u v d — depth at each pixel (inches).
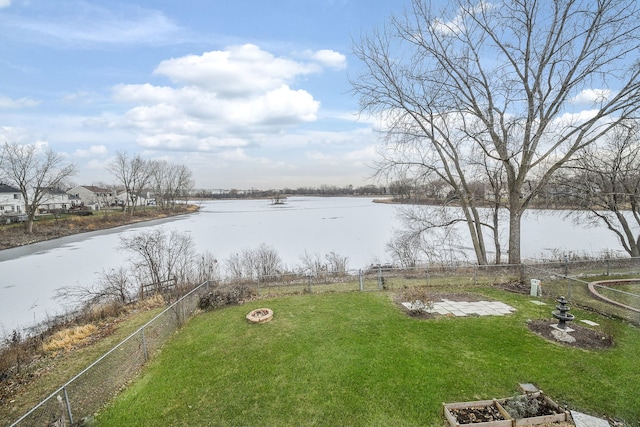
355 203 3459.6
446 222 596.1
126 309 470.0
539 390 205.0
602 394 198.5
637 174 542.0
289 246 1011.9
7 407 241.9
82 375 222.1
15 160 1435.8
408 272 550.6
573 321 313.4
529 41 464.1
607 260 498.0
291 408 201.0
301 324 334.0
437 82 504.7
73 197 3284.9
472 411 187.0
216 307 410.6
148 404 213.6
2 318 504.7
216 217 2154.3
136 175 2354.8
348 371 237.6
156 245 685.3
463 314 343.9
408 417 187.0
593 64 442.0
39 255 1006.4
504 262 633.0
